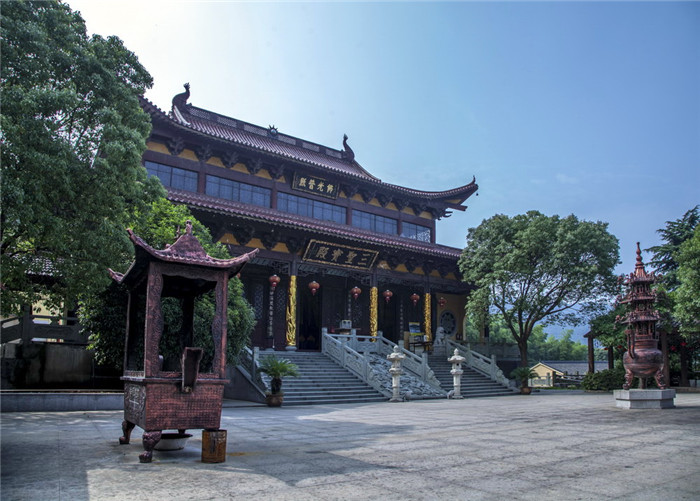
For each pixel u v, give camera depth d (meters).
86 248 13.05
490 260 33.69
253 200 33.69
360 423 13.80
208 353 17.64
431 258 37.19
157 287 8.00
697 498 5.82
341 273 34.53
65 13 13.98
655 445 9.70
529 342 87.81
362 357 26.64
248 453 8.56
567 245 30.48
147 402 7.57
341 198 38.19
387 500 5.60
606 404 20.70
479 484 6.40
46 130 11.96
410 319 39.91
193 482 6.31
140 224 15.82
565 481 6.61
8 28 12.15
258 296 33.22
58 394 16.23
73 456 8.01
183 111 35.34
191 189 31.20
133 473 6.80
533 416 15.77
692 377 38.00
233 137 35.78
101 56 14.64
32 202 11.51
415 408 19.66
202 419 7.79
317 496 5.72
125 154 13.55
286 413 17.31
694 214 42.28
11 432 10.80
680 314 24.94
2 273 12.81
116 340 16.78
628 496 5.89
